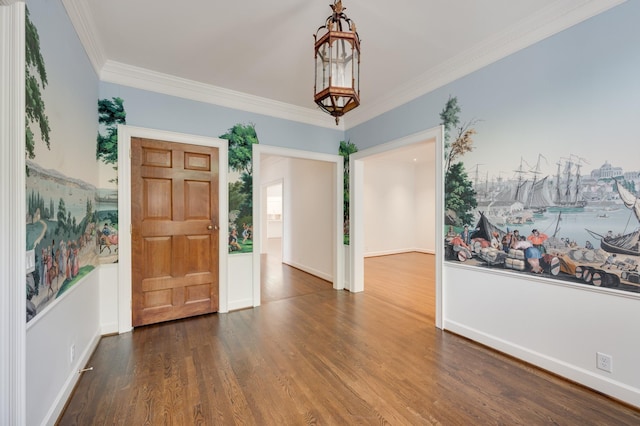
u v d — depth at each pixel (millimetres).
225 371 2121
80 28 2074
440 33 2328
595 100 1892
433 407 1737
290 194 6320
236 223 3461
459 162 2727
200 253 3227
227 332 2803
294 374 2086
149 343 2564
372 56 2660
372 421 1620
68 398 1792
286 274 5406
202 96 3236
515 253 2314
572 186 1999
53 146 1635
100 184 2719
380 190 8031
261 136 3637
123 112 2828
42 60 1497
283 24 2207
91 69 2455
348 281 4312
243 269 3510
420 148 6676
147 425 1588
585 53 1932
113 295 2777
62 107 1778
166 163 3031
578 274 1971
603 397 1829
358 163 4199
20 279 1252
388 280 4961
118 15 2094
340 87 1488
